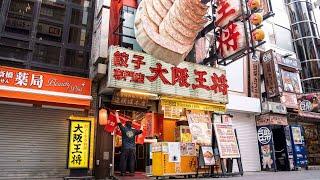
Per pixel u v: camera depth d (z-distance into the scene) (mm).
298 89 18672
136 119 12711
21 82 9992
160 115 13625
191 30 8742
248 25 12602
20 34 11328
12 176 10242
